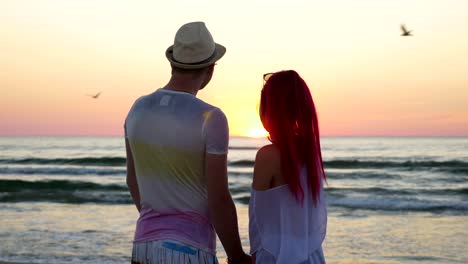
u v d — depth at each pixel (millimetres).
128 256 9375
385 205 17344
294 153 2430
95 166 35656
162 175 2420
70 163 37125
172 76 2512
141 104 2484
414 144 76125
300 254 2443
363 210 16531
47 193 20812
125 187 22984
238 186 24109
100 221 13469
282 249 2441
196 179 2418
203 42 2445
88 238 11039
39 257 9242
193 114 2381
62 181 22969
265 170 2469
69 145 76125
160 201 2443
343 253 10031
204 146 2377
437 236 11750
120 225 12773
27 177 29062
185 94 2439
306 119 2455
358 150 57875
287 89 2451
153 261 2422
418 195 21203
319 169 2496
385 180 26906
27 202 18172
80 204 17547
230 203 2416
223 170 2379
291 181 2424
